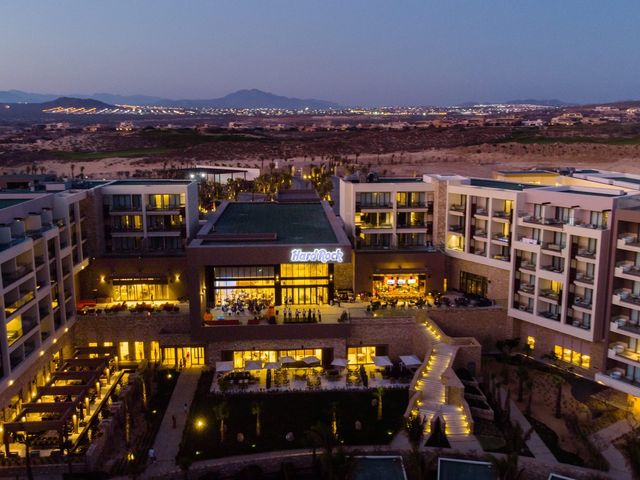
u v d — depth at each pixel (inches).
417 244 3454.7
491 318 3016.7
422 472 1893.5
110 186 3346.5
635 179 3668.8
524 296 2938.0
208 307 3102.9
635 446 1877.5
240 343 2832.2
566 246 2667.3
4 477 1999.3
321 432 1910.7
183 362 2903.5
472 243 3284.9
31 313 2437.3
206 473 2000.5
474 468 1952.5
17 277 2255.2
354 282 3272.6
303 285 3137.3
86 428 2233.0
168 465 2063.2
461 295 3294.8
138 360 2933.1
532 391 2576.3
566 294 2664.9
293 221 3624.5
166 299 3282.5
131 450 2159.2
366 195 3395.7
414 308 3046.3
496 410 2383.1
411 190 3383.4
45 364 2576.3
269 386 2620.6
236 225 3484.3
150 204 3390.7
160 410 2464.3
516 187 3312.0
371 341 2883.9
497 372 2763.3
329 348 2866.6
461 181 3452.3
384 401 2479.1
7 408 2209.6
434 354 2679.6
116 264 3225.9
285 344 2839.6
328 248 2881.4
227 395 2549.2
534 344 2923.2
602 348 2588.6
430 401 2400.3
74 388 2322.8
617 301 2449.6
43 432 2202.3
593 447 2106.3
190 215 3481.8
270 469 2049.7
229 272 3085.6
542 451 2123.5
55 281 2699.3
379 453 2057.1
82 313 2957.7
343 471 1797.5
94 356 2832.2
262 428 2284.7
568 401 2482.8
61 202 2851.9
